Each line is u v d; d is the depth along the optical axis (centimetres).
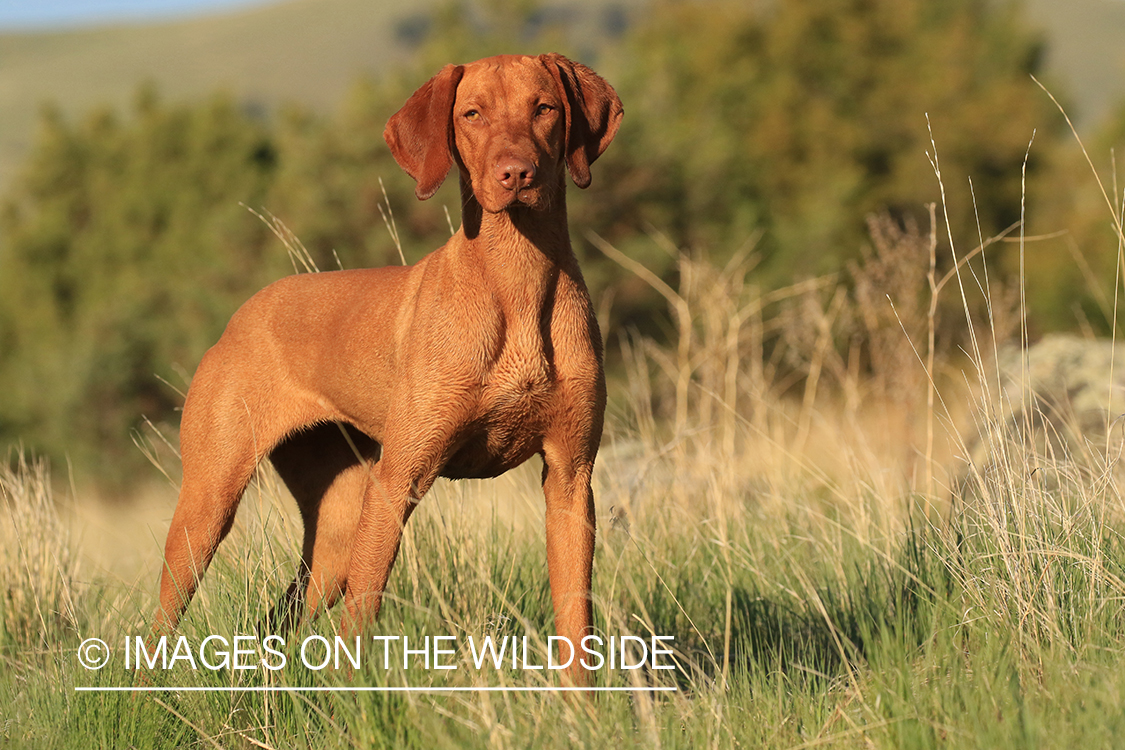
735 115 3547
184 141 4138
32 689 648
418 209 2598
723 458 1005
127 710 598
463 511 793
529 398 625
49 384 3009
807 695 578
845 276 2969
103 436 2845
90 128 4419
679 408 1221
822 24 3684
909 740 501
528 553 816
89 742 580
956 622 624
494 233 616
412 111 650
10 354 3866
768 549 840
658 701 577
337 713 575
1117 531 673
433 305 635
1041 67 3903
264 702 584
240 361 737
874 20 3688
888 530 795
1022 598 593
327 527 777
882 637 593
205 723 600
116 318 3027
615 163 2756
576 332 634
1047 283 3008
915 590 677
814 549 830
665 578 770
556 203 629
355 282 734
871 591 711
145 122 4203
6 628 827
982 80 3662
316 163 2791
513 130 610
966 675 551
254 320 746
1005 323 1254
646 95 3133
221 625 670
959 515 711
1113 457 796
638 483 968
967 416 1088
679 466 1012
